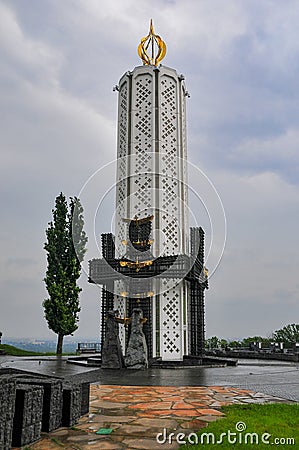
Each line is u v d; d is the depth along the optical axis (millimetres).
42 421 5094
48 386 5188
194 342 16672
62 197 25469
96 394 7871
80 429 5234
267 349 23812
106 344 13445
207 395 7727
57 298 23344
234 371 12516
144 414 6070
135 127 17891
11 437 4363
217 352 21406
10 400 4328
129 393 7980
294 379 10359
